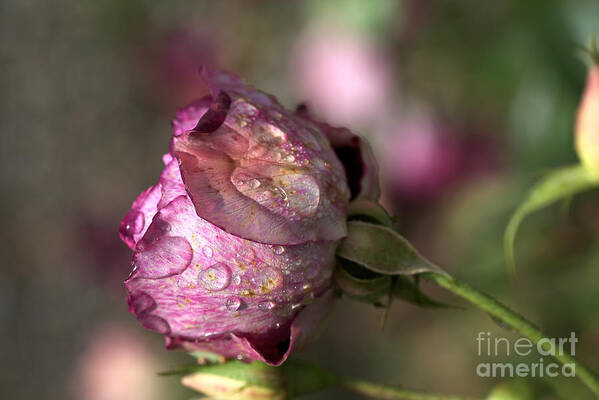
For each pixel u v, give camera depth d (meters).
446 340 0.68
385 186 0.58
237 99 0.29
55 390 0.83
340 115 0.58
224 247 0.28
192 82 0.73
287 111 0.30
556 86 0.44
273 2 0.70
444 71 0.56
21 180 0.91
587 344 0.47
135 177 0.90
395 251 0.29
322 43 0.58
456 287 0.30
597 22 0.42
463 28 0.54
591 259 0.47
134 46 0.85
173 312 0.29
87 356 0.75
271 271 0.29
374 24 0.55
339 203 0.29
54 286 0.85
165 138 0.89
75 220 0.86
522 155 0.45
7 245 0.88
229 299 0.29
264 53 0.71
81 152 0.91
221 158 0.28
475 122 0.57
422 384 0.69
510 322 0.30
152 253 0.28
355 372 0.75
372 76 0.57
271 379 0.31
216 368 0.31
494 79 0.50
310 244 0.29
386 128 0.58
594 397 0.39
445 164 0.57
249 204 0.28
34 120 0.94
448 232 0.56
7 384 0.84
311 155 0.29
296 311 0.29
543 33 0.44
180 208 0.28
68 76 0.92
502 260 0.48
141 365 0.69
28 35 0.95
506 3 0.48
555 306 0.48
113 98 0.90
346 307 0.77
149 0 0.80
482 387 0.65
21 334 0.85
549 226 0.48
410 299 0.30
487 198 0.50
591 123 0.34
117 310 0.79
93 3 0.88
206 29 0.73
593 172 0.34
